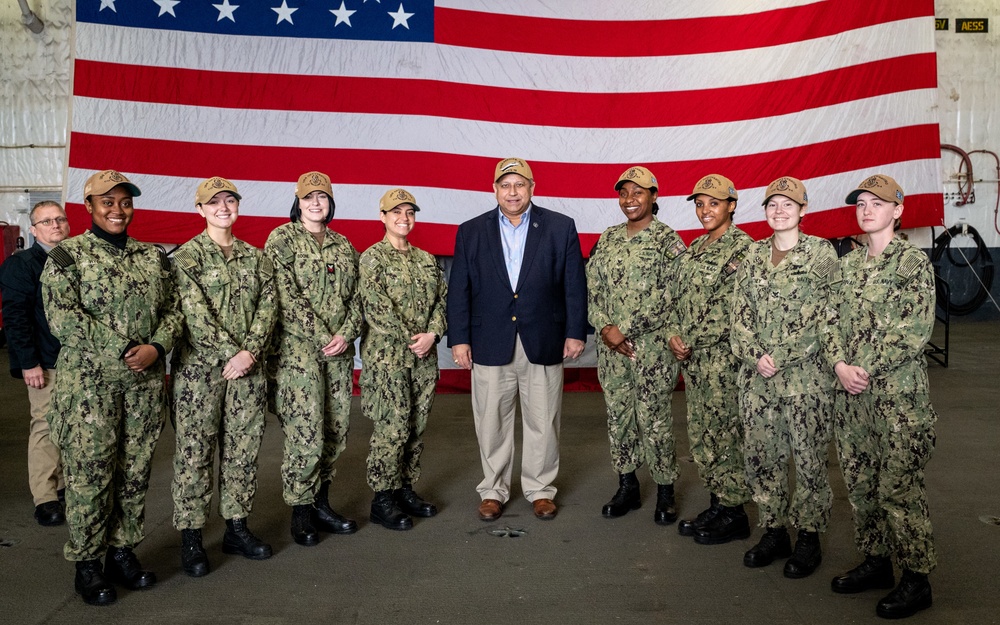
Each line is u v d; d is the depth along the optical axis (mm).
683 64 5848
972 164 9328
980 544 2871
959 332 8594
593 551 2871
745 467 2713
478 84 5727
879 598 2447
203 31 5523
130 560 2562
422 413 3289
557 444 3328
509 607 2400
